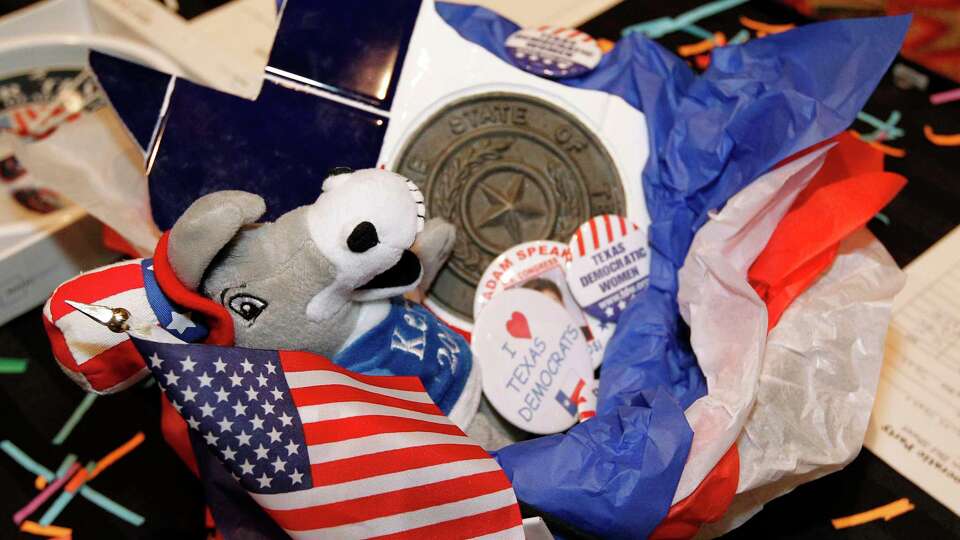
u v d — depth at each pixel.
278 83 0.60
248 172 0.59
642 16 0.92
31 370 0.72
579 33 0.67
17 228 0.72
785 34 0.63
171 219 0.58
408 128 0.62
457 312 0.61
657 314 0.62
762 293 0.58
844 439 0.53
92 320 0.44
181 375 0.37
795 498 0.62
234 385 0.39
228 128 0.58
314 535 0.41
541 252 0.61
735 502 0.55
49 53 0.82
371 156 0.61
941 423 0.64
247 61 0.79
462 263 0.62
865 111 0.84
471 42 0.63
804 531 0.61
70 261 0.74
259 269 0.44
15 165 0.80
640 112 0.65
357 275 0.44
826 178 0.63
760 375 0.53
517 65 0.64
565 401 0.58
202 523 0.64
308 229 0.44
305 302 0.45
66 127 0.70
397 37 0.62
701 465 0.49
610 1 0.93
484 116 0.63
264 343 0.46
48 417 0.70
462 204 0.62
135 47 0.79
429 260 0.54
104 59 0.56
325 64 0.61
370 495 0.41
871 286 0.58
